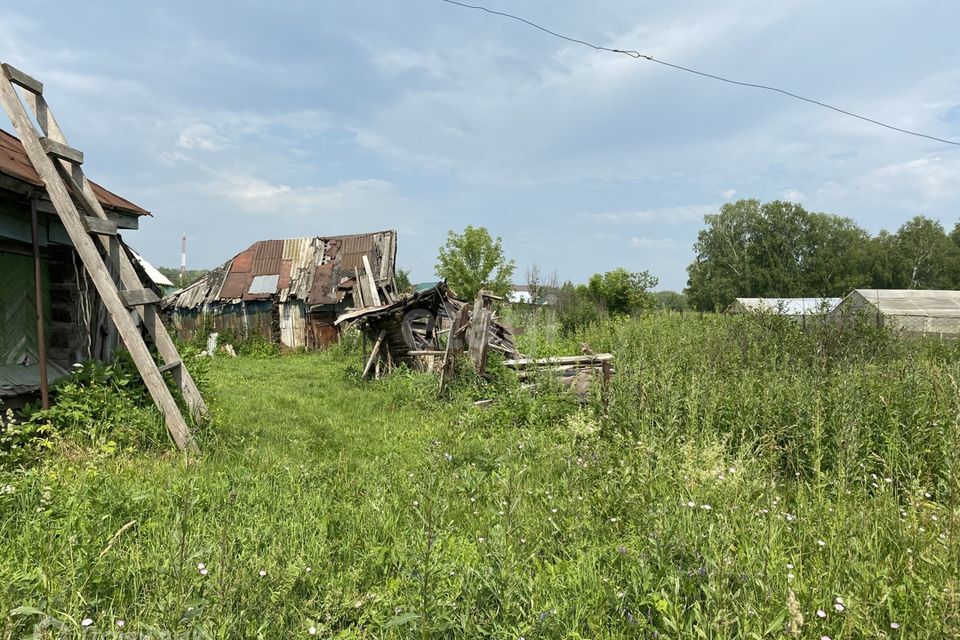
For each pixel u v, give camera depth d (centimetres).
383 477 539
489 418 852
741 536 343
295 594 310
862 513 379
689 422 626
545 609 276
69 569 311
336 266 2483
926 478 486
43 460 561
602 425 680
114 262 707
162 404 656
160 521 399
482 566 310
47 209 719
